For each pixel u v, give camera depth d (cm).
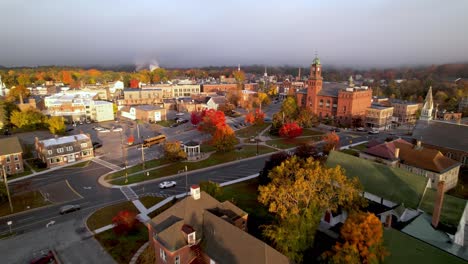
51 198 7619
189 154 10812
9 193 7738
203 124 12438
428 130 10381
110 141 13038
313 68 17950
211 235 4553
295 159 6062
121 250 5422
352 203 5481
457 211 5325
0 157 9012
